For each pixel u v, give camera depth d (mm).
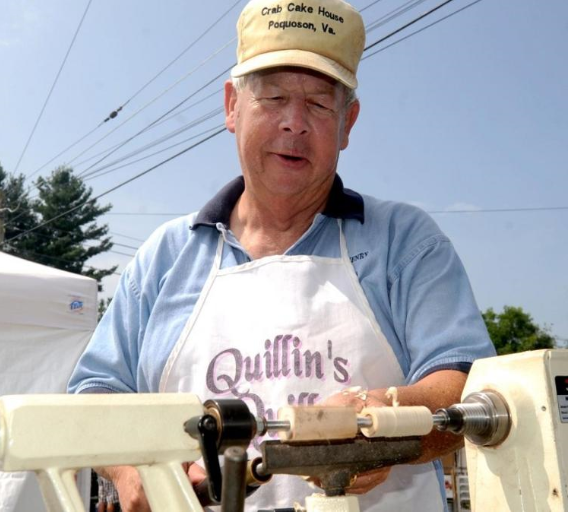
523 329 31844
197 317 1784
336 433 854
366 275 1741
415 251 1719
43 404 770
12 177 34344
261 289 1774
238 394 1674
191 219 1996
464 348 1491
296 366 1662
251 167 1812
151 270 1915
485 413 938
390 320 1719
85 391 1783
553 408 896
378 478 1254
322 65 1745
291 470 832
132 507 1409
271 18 1819
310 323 1695
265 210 1887
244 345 1717
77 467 771
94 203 34031
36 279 4070
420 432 905
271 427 830
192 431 819
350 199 1859
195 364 1740
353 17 1877
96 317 4344
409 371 1669
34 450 743
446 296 1629
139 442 799
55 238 33562
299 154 1755
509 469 928
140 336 1866
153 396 843
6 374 3939
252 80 1800
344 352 1664
